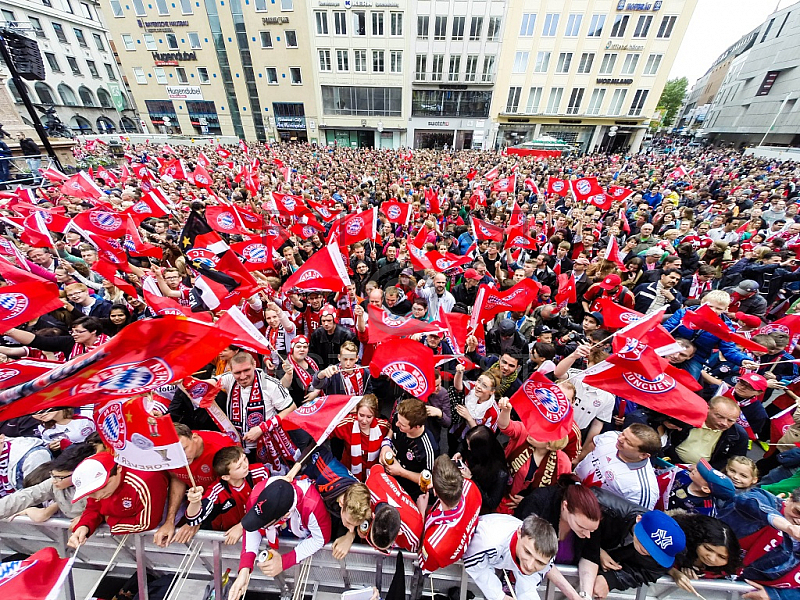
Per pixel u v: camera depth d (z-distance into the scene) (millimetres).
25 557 2588
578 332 5199
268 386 3180
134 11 37438
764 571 2205
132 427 2090
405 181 17156
